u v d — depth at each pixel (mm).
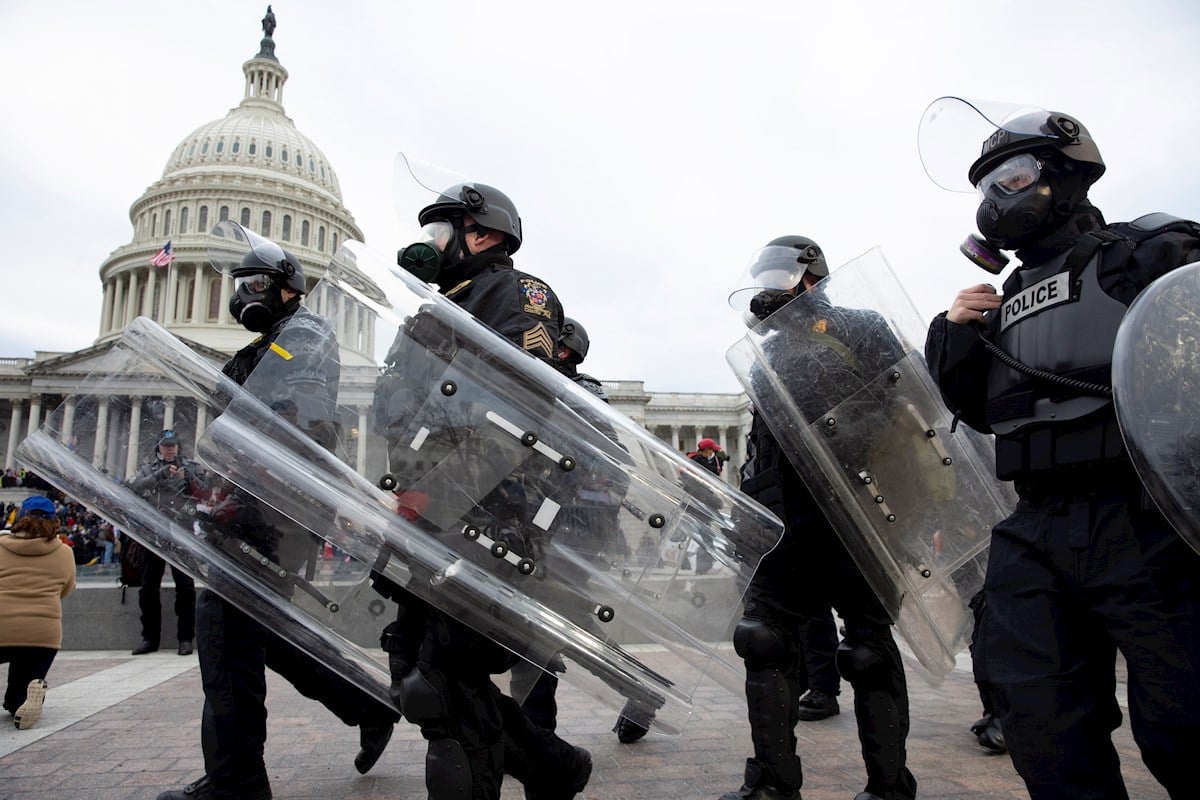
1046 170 2029
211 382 2900
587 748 4094
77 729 4434
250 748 2812
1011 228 2047
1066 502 1873
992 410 2086
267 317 3387
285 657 3312
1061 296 1946
